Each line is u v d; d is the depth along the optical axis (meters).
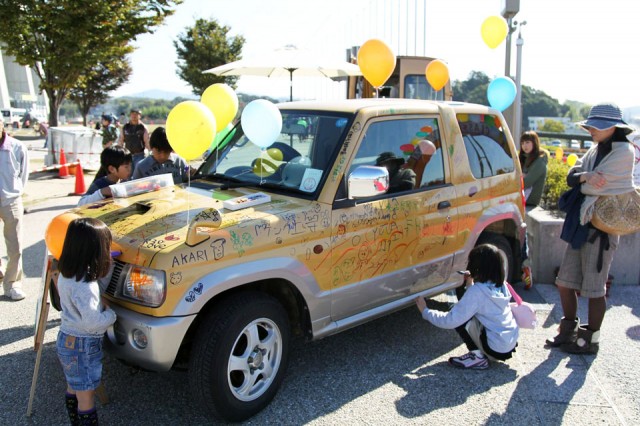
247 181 4.32
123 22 14.57
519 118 8.36
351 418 3.53
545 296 5.77
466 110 5.01
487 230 5.30
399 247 4.22
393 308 4.31
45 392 3.84
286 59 10.33
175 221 3.50
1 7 13.02
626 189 4.11
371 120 4.14
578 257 4.45
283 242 3.51
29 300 5.59
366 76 5.71
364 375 4.10
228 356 3.28
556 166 7.91
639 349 4.57
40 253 7.27
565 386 3.97
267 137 3.91
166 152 5.35
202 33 29.19
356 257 3.93
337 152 3.95
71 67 15.04
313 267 3.67
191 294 3.13
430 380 4.04
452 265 4.78
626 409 3.69
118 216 3.71
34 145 28.77
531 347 4.62
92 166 16.72
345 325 3.96
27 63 14.65
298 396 3.79
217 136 5.31
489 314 4.12
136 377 4.06
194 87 29.66
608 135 4.18
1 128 5.33
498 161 5.26
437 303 5.60
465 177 4.81
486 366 4.20
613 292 5.89
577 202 4.34
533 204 6.88
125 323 3.18
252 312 3.38
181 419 3.52
